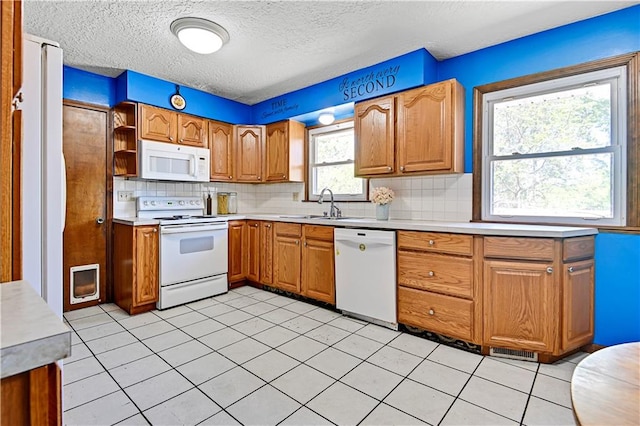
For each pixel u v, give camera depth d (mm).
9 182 808
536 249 2002
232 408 1596
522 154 2518
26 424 462
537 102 2471
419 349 2229
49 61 1448
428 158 2650
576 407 593
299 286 3252
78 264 3062
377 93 2951
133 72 3111
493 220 2629
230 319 2777
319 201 3666
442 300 2303
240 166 4043
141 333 2479
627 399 614
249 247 3803
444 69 2852
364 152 3025
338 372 1926
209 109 3758
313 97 3504
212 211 4055
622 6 2074
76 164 3045
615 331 2119
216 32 2311
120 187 3336
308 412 1568
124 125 3301
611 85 2172
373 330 2551
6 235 802
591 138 2258
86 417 1519
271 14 2170
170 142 3400
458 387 1773
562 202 2373
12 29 808
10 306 538
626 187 2113
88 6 2055
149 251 2979
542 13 2160
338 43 2574
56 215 1463
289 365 2006
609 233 2131
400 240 2512
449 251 2268
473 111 2693
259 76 3258
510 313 2070
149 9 2098
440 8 2109
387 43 2580
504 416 1534
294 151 3883
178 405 1615
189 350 2199
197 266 3285
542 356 2043
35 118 1412
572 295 2027
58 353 443
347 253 2805
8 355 403
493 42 2559
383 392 1729
